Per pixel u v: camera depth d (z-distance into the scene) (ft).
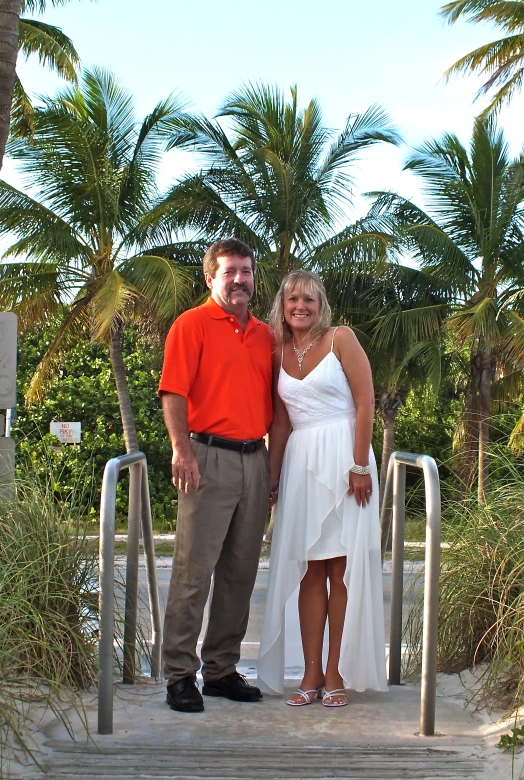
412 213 60.59
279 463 14.05
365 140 57.41
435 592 11.50
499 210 57.36
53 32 56.59
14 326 18.56
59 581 12.83
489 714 12.16
